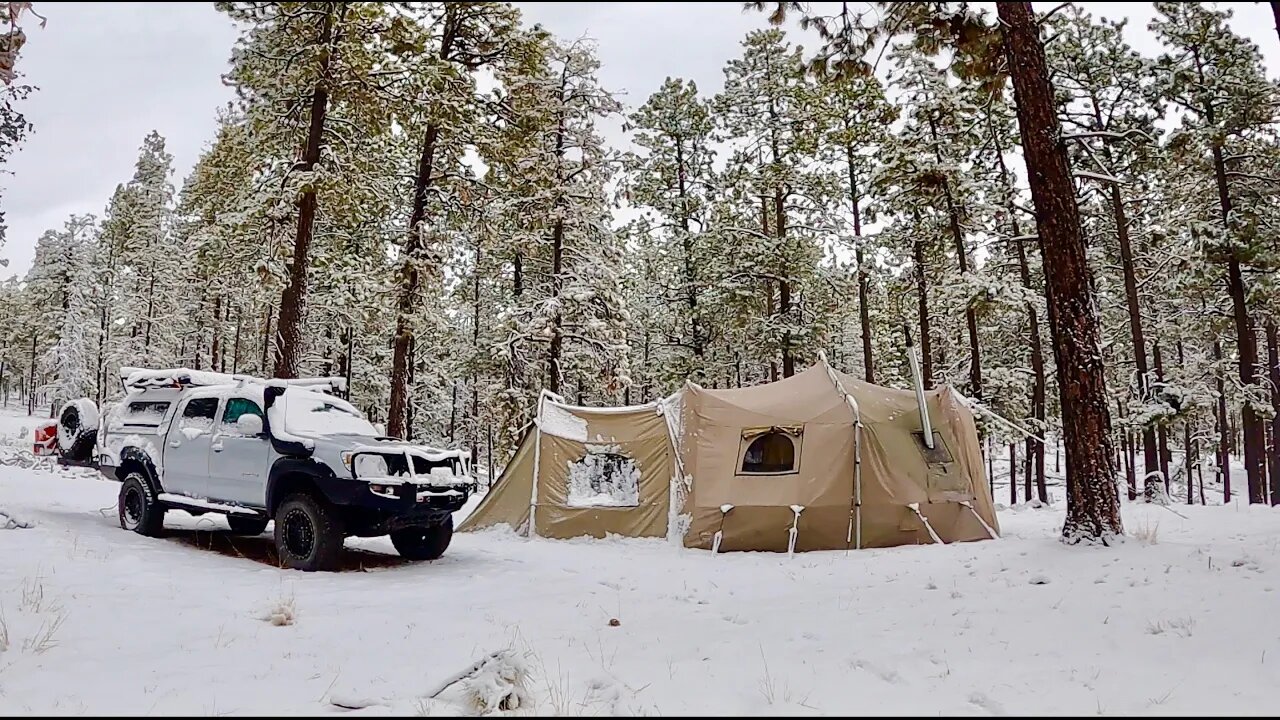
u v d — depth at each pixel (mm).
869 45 9672
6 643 4621
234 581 7043
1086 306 8555
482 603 6605
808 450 10781
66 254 44906
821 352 12516
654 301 29672
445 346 28500
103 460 9992
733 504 10602
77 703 3768
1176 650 4773
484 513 12484
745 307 23328
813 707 3865
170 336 39812
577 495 11930
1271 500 25281
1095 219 23375
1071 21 20609
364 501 7801
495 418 20328
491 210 18625
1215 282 21438
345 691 4043
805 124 22781
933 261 22422
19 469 16078
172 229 42000
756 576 8281
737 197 23906
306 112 15258
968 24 9258
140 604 5824
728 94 23922
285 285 14898
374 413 28906
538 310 19844
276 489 8289
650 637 5398
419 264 16906
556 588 7398
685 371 25641
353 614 6012
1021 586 6746
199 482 8953
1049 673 4438
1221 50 19859
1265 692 4023
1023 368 24844
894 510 10500
